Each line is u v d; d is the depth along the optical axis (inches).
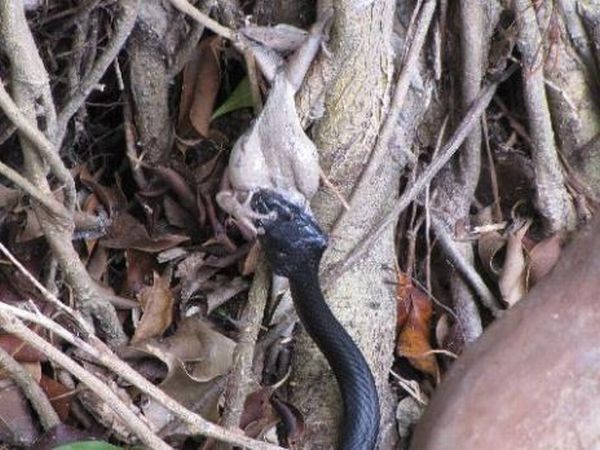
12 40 43.1
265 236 45.6
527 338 44.3
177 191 48.4
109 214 48.1
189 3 46.3
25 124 43.4
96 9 46.8
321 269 47.0
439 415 44.2
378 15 45.8
